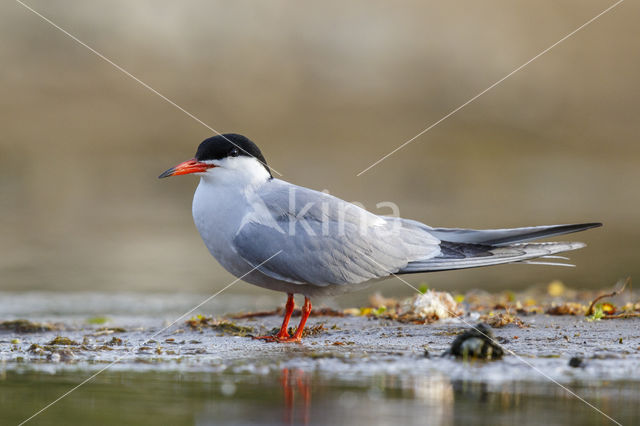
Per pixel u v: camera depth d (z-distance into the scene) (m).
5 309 10.67
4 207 19.56
